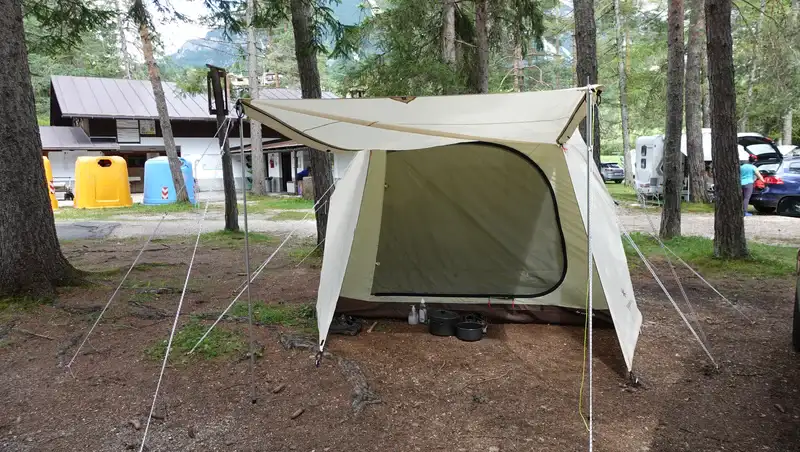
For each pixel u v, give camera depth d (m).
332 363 3.98
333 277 4.24
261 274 7.29
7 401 3.42
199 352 4.18
